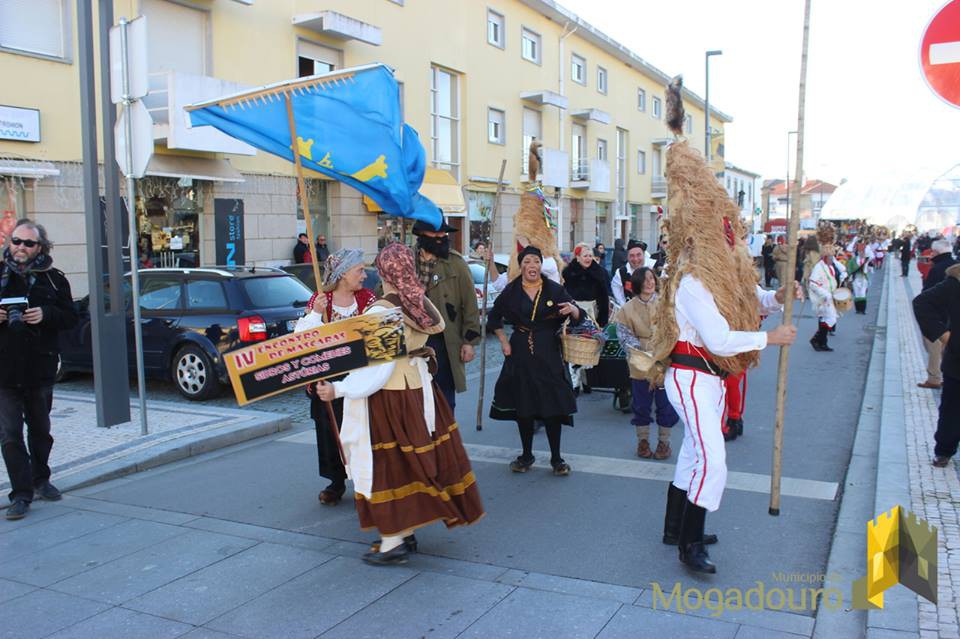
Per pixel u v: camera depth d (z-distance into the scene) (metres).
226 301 9.38
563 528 4.89
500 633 3.53
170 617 3.77
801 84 4.22
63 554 4.60
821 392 9.38
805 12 4.24
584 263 8.08
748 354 4.06
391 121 5.03
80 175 13.58
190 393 9.37
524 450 6.15
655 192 42.56
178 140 14.48
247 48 16.81
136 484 6.00
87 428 7.35
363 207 20.08
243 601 3.92
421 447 4.12
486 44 25.59
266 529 4.97
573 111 32.00
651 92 41.22
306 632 3.59
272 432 7.65
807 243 12.95
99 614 3.81
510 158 27.33
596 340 5.90
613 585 4.03
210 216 16.22
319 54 18.92
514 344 5.88
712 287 3.89
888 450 6.32
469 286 5.81
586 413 8.31
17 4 12.68
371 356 4.01
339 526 5.01
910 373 10.13
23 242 5.18
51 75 13.14
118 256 7.37
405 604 3.85
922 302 5.66
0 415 5.21
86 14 7.06
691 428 4.07
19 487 5.26
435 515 4.25
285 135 4.82
